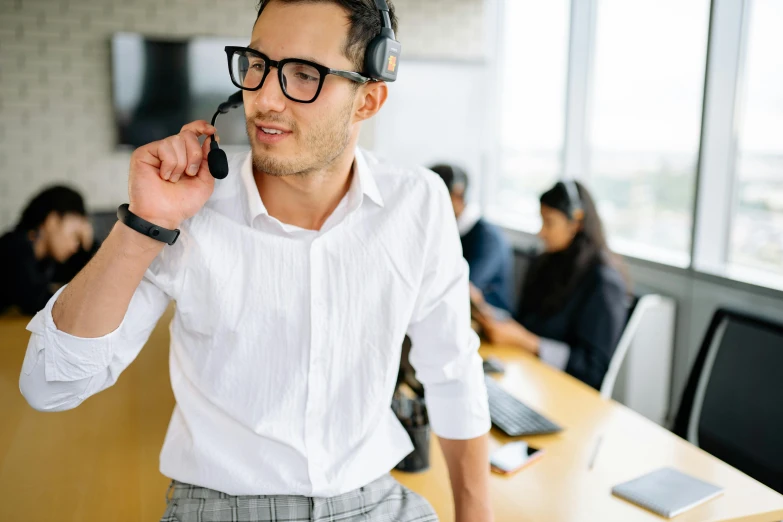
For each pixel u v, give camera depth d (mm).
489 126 5520
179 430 956
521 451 1449
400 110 5344
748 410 1939
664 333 3160
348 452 958
